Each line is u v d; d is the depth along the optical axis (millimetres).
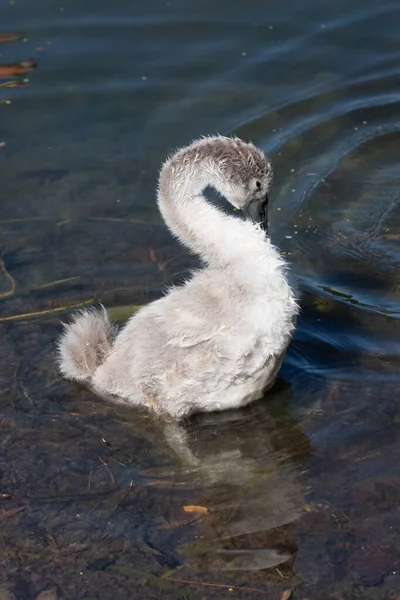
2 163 15508
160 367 10820
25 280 13305
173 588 8750
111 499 9812
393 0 18984
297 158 15570
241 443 10609
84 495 9875
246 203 11328
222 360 10453
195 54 17797
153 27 18562
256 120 16219
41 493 9922
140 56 17812
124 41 18203
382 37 17953
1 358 12000
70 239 14047
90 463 10344
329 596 8547
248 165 11023
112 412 11227
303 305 12656
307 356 11797
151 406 11125
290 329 10641
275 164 15398
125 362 11172
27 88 17109
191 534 9320
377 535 9117
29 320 12602
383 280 13125
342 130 16109
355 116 16375
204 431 10859
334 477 9875
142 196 14812
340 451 10211
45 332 12406
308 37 18062
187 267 13469
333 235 14078
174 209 11164
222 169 11047
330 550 9000
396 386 11086
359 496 9586
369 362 11562
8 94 16969
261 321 10297
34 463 10328
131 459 10414
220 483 9984
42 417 11078
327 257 13648
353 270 13352
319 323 12328
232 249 10609
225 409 11125
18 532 9438
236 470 10172
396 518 9273
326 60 17516
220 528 9375
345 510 9438
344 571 8781
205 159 11023
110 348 11680
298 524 9328
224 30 18406
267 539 9195
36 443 10648
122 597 8711
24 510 9695
